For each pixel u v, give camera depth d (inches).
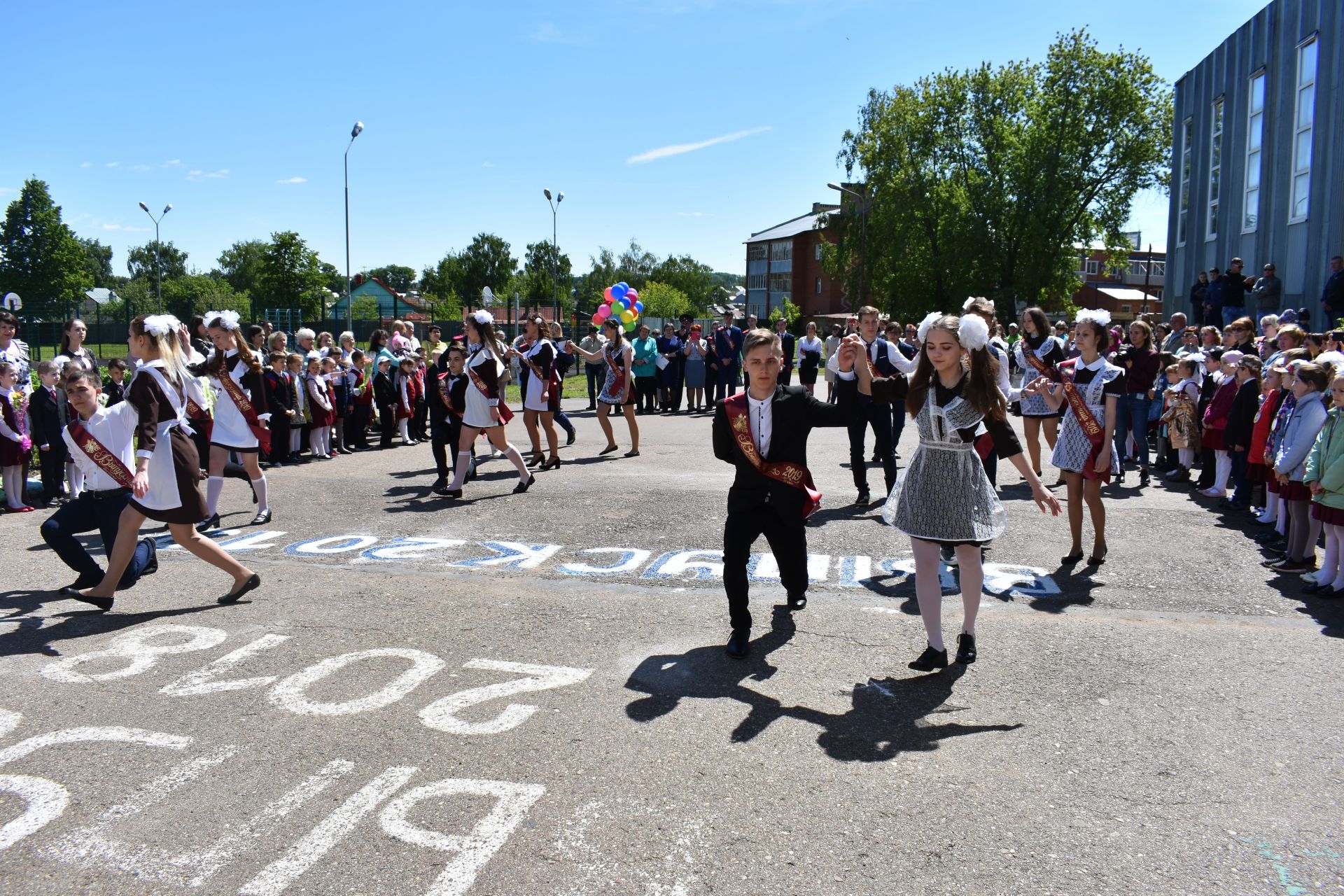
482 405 359.6
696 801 126.6
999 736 146.9
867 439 539.2
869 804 125.6
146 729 151.1
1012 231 1781.5
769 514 195.6
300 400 472.7
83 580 217.5
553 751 141.7
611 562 258.1
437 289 3373.5
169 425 210.8
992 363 170.9
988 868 110.4
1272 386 296.8
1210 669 174.9
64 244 2320.4
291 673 175.2
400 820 122.1
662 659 181.6
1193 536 284.5
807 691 165.5
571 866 111.3
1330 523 221.0
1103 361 242.1
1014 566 250.4
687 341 785.6
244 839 118.1
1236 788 129.6
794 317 2492.6
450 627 201.3
